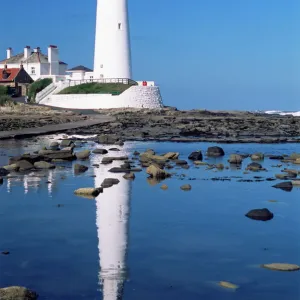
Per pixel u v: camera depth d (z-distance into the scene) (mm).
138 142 34188
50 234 10172
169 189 15625
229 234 10375
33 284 7508
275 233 10500
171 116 66000
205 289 7387
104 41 76312
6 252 8961
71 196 14195
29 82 91438
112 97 73812
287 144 33781
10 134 35188
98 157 24312
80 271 8055
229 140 35906
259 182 17281
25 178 17359
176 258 8758
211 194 14914
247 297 7133
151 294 7199
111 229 10625
